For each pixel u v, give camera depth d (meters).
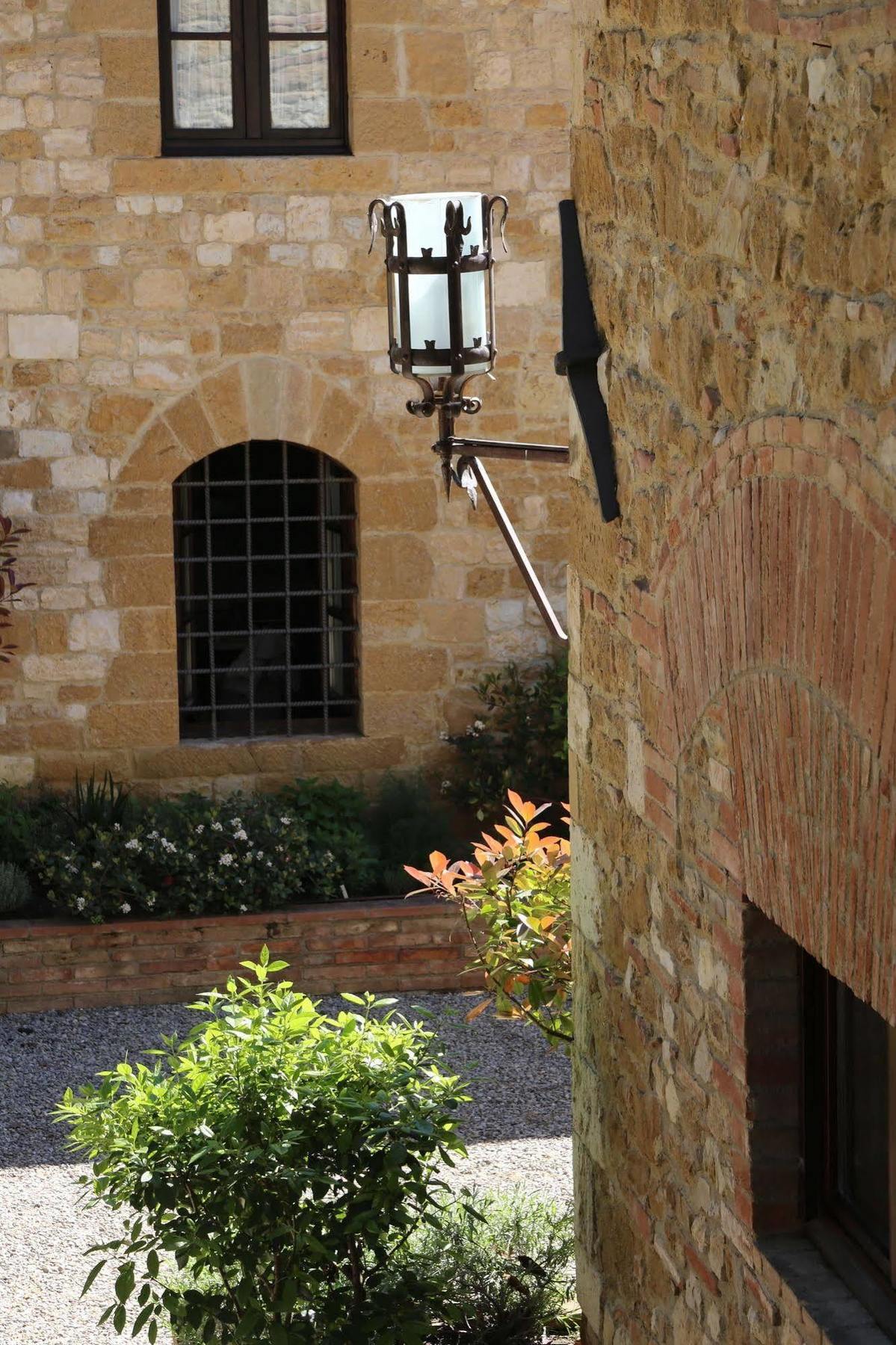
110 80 8.73
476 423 9.23
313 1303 4.61
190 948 8.55
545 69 8.99
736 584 3.06
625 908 4.04
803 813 2.80
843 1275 3.05
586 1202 4.53
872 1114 3.01
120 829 8.68
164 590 9.13
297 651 9.78
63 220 8.80
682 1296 3.70
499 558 9.35
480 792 9.24
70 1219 6.54
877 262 2.40
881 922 2.50
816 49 2.59
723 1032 3.33
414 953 8.71
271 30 8.99
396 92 8.92
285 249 8.98
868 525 2.45
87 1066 7.87
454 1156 6.91
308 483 9.42
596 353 4.02
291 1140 4.32
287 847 8.71
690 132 3.24
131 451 9.02
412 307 4.37
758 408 2.92
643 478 3.71
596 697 4.24
